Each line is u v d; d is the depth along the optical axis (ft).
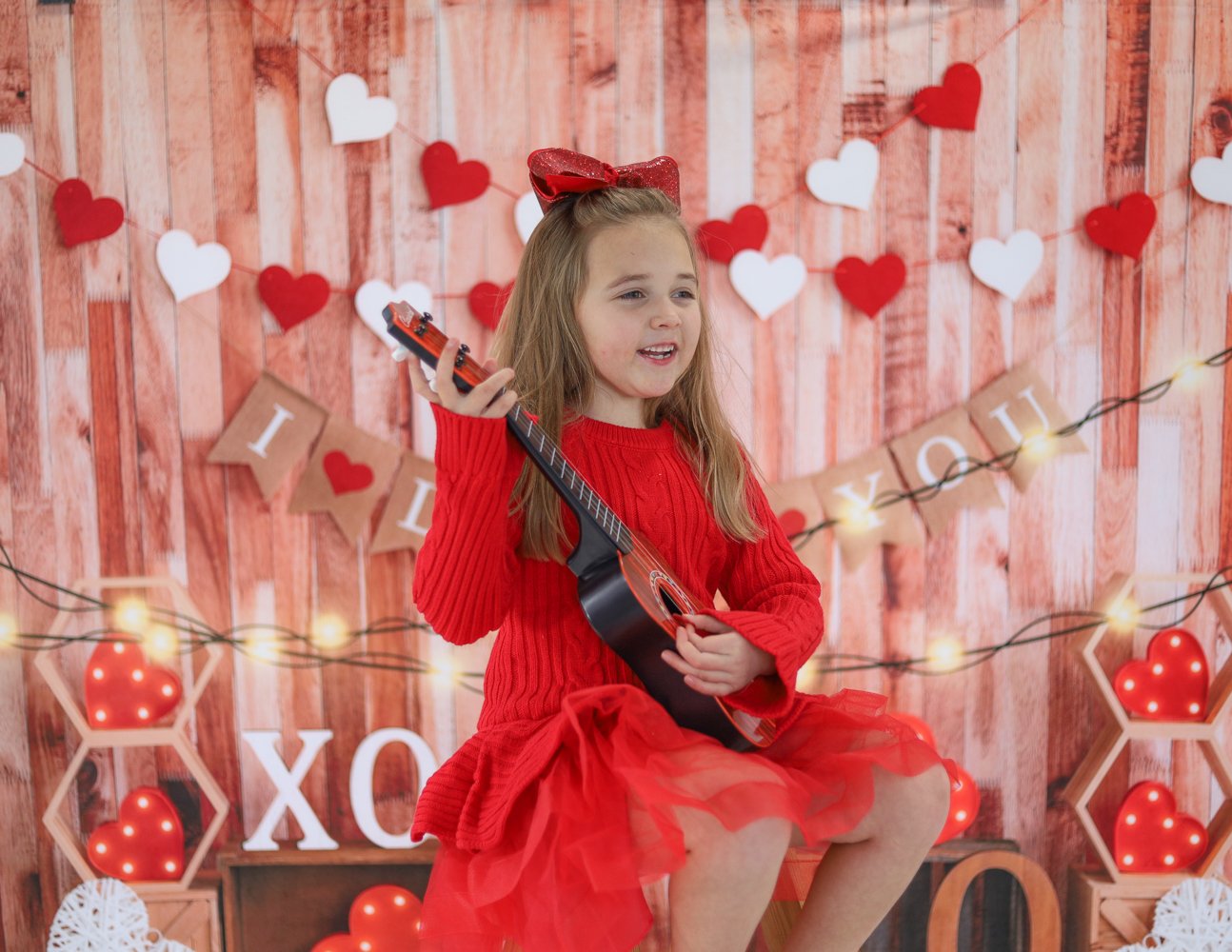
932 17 7.27
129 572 7.27
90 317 7.14
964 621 7.54
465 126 7.18
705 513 4.75
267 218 7.18
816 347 7.38
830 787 4.19
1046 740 7.58
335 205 7.18
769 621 4.24
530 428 4.18
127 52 7.04
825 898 4.35
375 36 7.11
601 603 4.12
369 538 7.32
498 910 4.08
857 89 7.29
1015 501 7.50
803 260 7.34
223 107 7.11
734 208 7.29
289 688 7.35
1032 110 7.34
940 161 7.34
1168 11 7.32
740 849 3.84
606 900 3.90
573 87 7.20
